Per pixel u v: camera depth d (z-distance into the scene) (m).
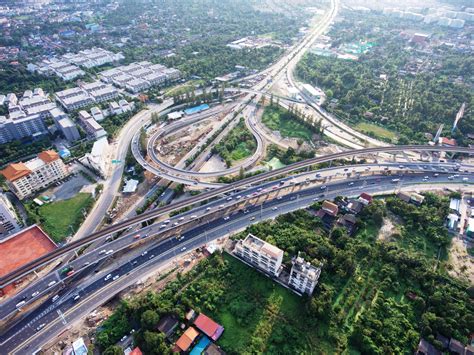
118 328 170.88
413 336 163.75
